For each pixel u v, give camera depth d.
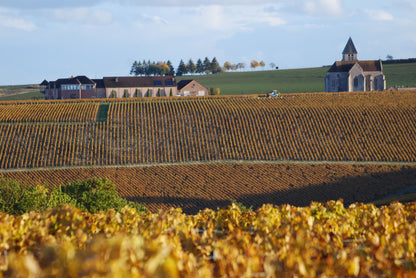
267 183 110.50
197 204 100.06
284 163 123.31
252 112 159.50
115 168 120.31
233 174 115.88
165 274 15.80
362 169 118.94
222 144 135.75
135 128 148.12
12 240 27.06
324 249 24.33
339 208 36.44
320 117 152.38
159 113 161.50
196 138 140.38
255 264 19.22
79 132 143.50
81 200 70.94
